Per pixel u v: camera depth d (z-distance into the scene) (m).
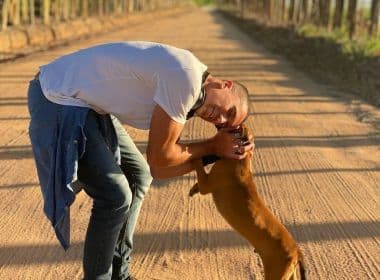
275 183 8.30
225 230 6.73
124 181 4.52
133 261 5.93
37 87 4.55
